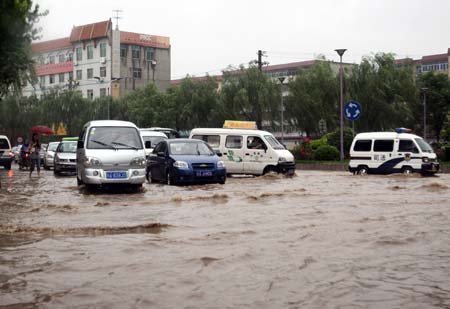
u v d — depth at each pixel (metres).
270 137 23.44
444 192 15.12
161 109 53.22
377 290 5.41
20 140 44.66
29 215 10.86
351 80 44.19
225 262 6.54
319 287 5.52
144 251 7.23
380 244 7.66
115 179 15.91
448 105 54.53
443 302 5.03
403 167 23.66
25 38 10.40
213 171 17.98
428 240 7.96
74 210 11.59
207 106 49.09
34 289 5.45
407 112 42.31
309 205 12.17
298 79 45.53
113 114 60.59
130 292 5.35
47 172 28.83
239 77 48.09
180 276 5.94
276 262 6.57
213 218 10.27
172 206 12.19
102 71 76.00
